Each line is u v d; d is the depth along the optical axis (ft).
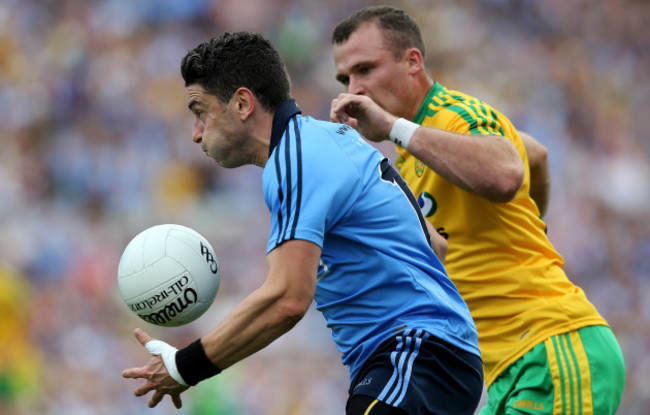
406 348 42.24
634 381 169.48
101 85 198.59
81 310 143.33
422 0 246.68
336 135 43.70
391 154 168.14
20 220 156.25
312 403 135.13
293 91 213.66
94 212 173.78
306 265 40.55
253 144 44.91
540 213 62.75
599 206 223.30
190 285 45.55
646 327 191.21
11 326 128.57
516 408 53.01
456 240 54.44
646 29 282.77
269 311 40.45
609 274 204.74
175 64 206.49
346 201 42.32
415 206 45.01
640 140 253.24
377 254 42.75
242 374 131.13
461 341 43.62
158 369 42.39
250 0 226.79
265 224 176.86
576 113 248.32
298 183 41.39
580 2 272.72
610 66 266.57
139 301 45.39
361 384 42.37
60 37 207.10
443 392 42.27
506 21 256.11
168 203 177.37
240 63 44.32
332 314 44.45
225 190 181.47
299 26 225.76
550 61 255.50
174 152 189.16
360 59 56.29
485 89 234.99
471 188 50.19
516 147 54.95
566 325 53.11
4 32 203.62
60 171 177.58
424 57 56.95
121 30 212.02
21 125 188.24
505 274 53.67
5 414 121.90
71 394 127.44
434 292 43.32
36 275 147.13
